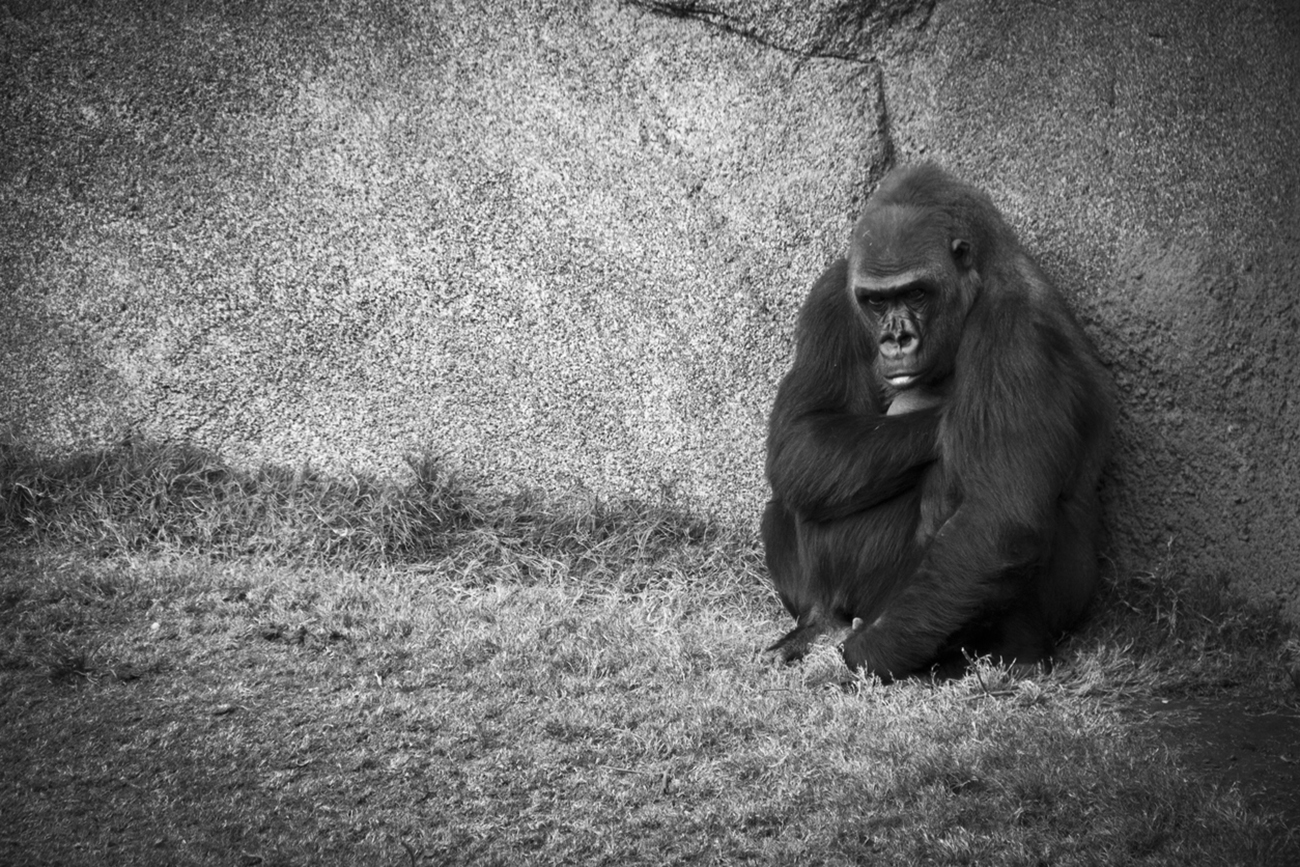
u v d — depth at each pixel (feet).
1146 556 38.91
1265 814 26.13
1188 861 24.49
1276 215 36.91
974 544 32.86
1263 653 35.40
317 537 41.83
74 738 30.45
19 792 28.35
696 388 42.86
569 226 42.86
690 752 29.58
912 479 35.14
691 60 41.68
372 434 43.78
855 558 35.55
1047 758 27.99
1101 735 29.40
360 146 43.16
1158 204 38.14
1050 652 34.91
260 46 43.14
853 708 31.19
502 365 43.50
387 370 43.62
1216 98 37.52
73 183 43.52
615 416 43.37
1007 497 32.76
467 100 42.78
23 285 43.62
